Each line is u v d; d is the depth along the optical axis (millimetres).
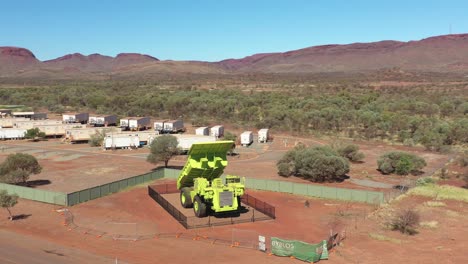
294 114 123000
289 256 28812
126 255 28672
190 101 153625
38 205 41875
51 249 29594
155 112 147125
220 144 37906
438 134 92000
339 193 45750
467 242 31984
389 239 32281
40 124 101750
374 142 92812
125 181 49406
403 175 59875
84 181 54531
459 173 60844
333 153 59844
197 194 37531
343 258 28547
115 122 119688
